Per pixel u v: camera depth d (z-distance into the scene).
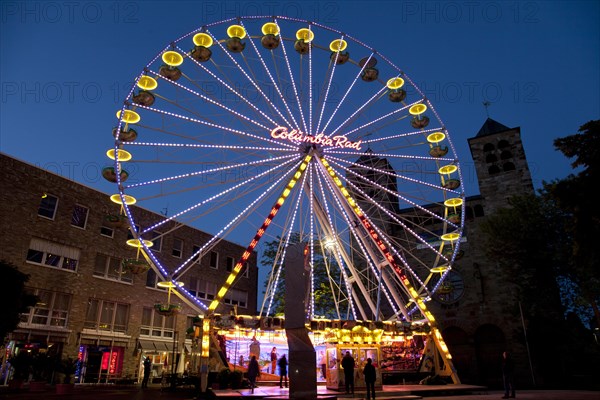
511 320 40.69
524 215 35.56
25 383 29.03
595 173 17.09
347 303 44.97
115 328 36.47
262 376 27.44
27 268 31.28
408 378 27.75
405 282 28.69
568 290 35.78
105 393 24.05
